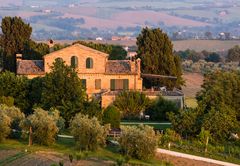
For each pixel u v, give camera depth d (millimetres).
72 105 151750
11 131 132875
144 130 122875
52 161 112312
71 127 127125
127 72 198000
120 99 183250
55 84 157375
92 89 197125
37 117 128500
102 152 123000
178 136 146875
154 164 117062
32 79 177000
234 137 151750
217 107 159250
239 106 165375
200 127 150125
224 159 129250
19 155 117000
